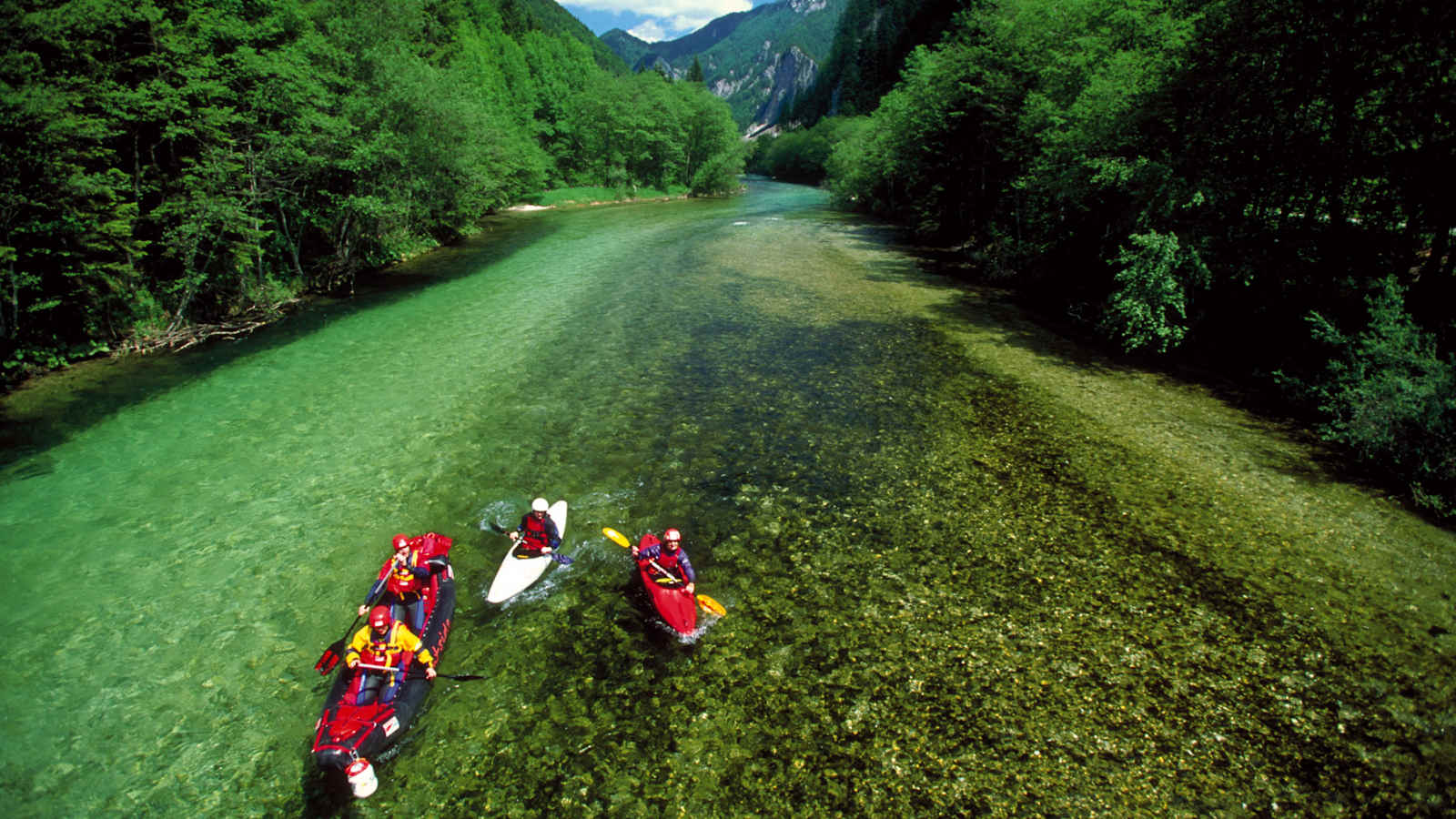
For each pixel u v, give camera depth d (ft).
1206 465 37.04
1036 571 28.32
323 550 29.96
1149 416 43.65
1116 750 20.01
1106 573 28.12
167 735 20.74
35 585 27.48
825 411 44.62
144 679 22.90
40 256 48.26
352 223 81.41
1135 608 26.04
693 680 22.68
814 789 18.75
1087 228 70.23
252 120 61.36
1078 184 61.72
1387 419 34.86
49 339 50.85
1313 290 47.50
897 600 26.58
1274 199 49.73
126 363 52.65
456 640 24.39
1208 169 51.42
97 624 25.44
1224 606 26.08
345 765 18.11
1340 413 39.68
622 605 26.35
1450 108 38.45
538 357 54.95
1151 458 38.01
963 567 28.60
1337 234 47.50
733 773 19.27
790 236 125.39
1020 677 22.71
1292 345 48.44
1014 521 32.07
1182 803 18.38
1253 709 21.44
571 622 25.39
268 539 30.68
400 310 68.85
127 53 54.19
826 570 28.45
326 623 25.63
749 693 22.16
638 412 44.37
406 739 20.26
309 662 23.76
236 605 26.55
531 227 139.44
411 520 32.12
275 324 63.36
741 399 46.50
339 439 40.42
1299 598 26.45
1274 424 42.16
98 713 21.47
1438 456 33.19
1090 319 64.59
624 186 223.10
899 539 30.63
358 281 81.82
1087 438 40.63
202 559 29.32
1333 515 32.07
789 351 56.54
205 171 55.93
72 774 19.40
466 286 80.53
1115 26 65.41
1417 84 39.83
